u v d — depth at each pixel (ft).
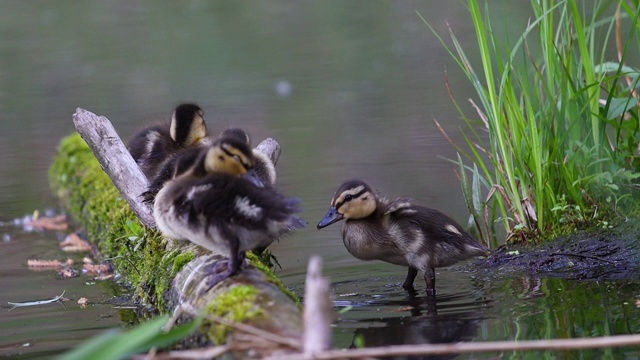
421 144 63.31
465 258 37.55
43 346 30.45
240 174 31.65
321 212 49.39
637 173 41.01
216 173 29.78
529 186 41.39
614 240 38.81
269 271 30.58
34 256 46.34
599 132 41.88
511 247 40.32
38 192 59.62
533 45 72.02
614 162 41.81
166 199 29.78
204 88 84.07
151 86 84.64
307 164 60.29
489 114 41.55
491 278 37.14
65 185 57.31
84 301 36.94
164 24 106.63
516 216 41.39
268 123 72.13
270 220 27.58
